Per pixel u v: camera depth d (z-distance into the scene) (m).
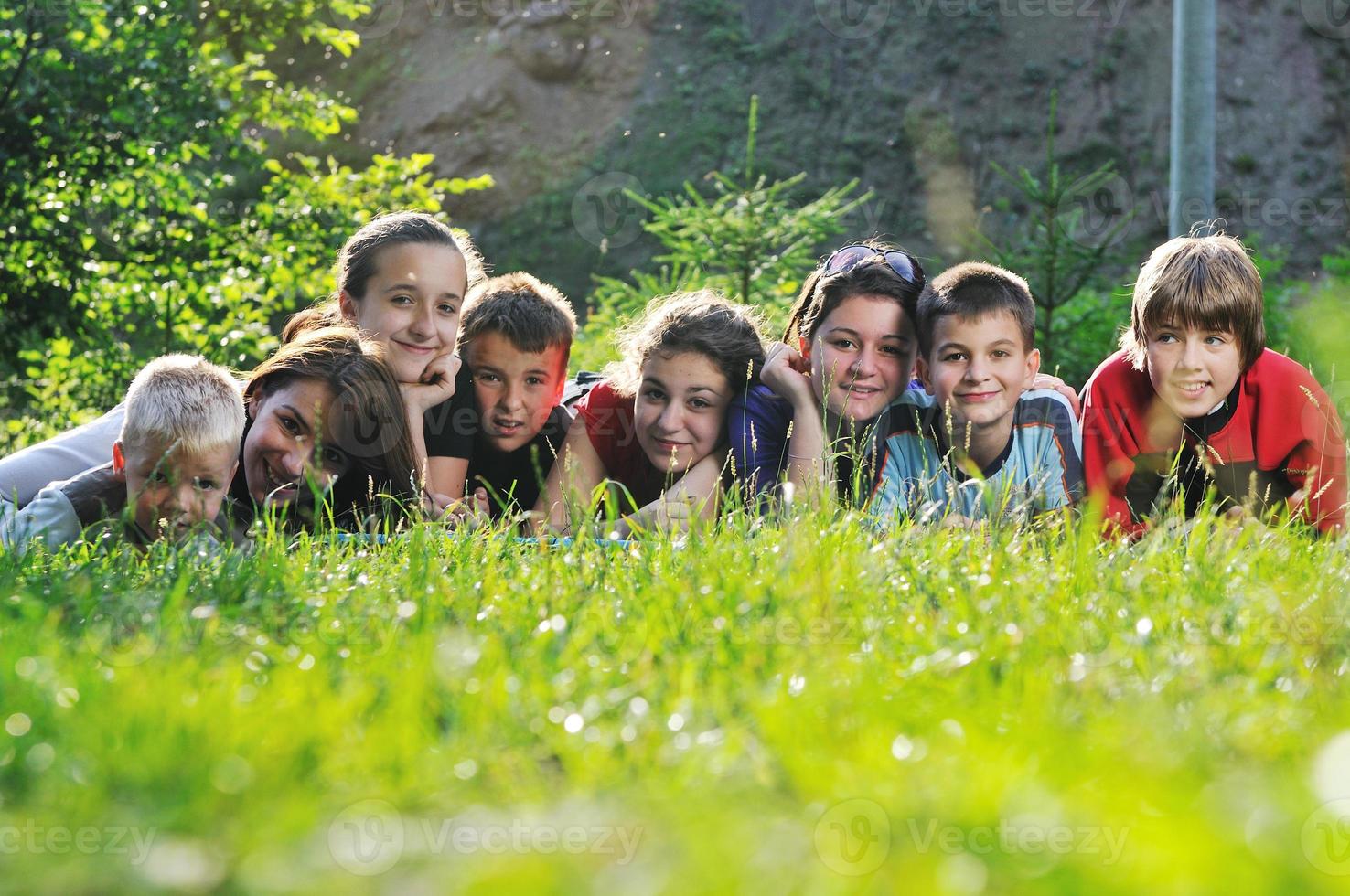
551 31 19.81
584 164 19.00
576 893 1.11
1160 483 3.75
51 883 1.15
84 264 8.68
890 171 18.52
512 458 4.02
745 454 3.67
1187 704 1.73
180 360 3.23
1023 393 3.73
